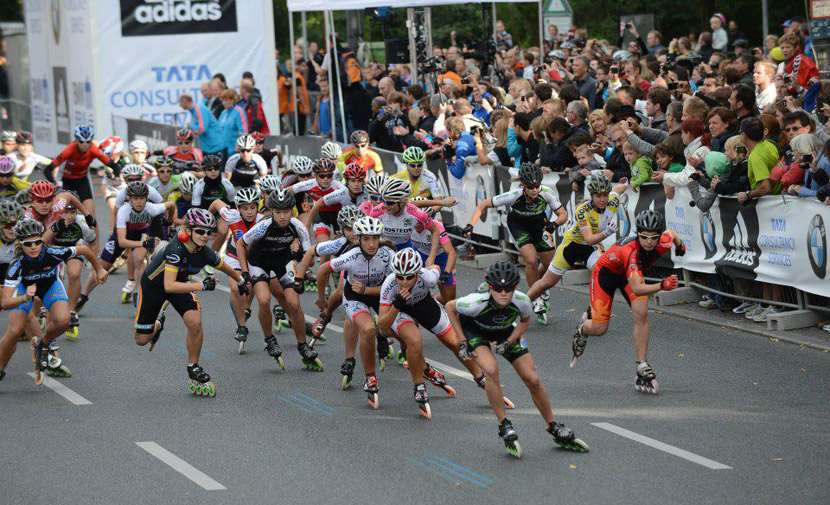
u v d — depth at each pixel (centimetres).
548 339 3650
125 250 4491
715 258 3809
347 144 6706
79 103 8138
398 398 3064
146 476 2431
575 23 9844
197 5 7756
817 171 3362
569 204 4378
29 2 9131
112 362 3572
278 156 5900
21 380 3388
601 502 2183
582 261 3628
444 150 5153
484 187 4891
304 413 2928
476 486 2305
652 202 4072
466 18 9906
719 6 8850
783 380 3025
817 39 4872
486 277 2441
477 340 2547
